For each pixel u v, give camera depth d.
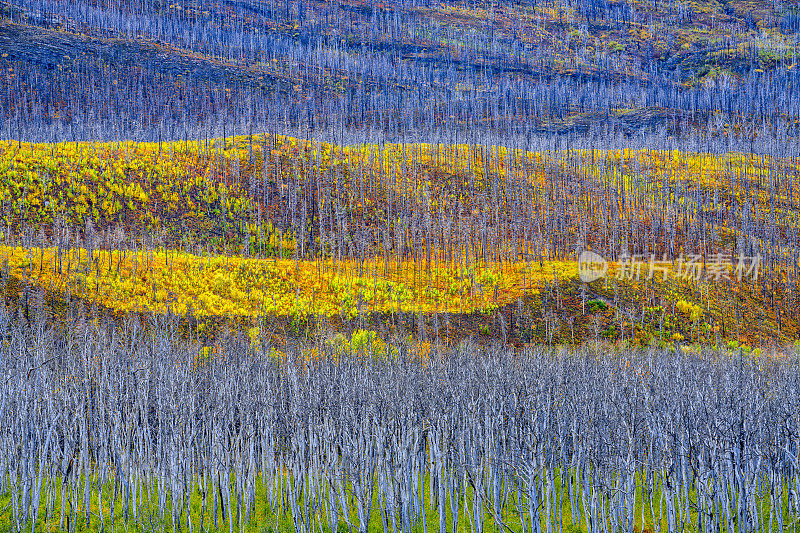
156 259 89.56
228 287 83.94
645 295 94.69
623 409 36.31
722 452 32.16
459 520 33.56
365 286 91.94
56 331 56.81
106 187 119.69
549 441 36.84
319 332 69.75
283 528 32.50
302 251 108.00
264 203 126.31
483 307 88.25
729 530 30.28
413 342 70.06
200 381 39.38
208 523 32.56
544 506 35.16
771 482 32.50
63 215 106.25
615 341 80.12
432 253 113.19
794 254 112.62
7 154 123.25
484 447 36.72
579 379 44.06
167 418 35.03
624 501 32.88
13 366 39.06
